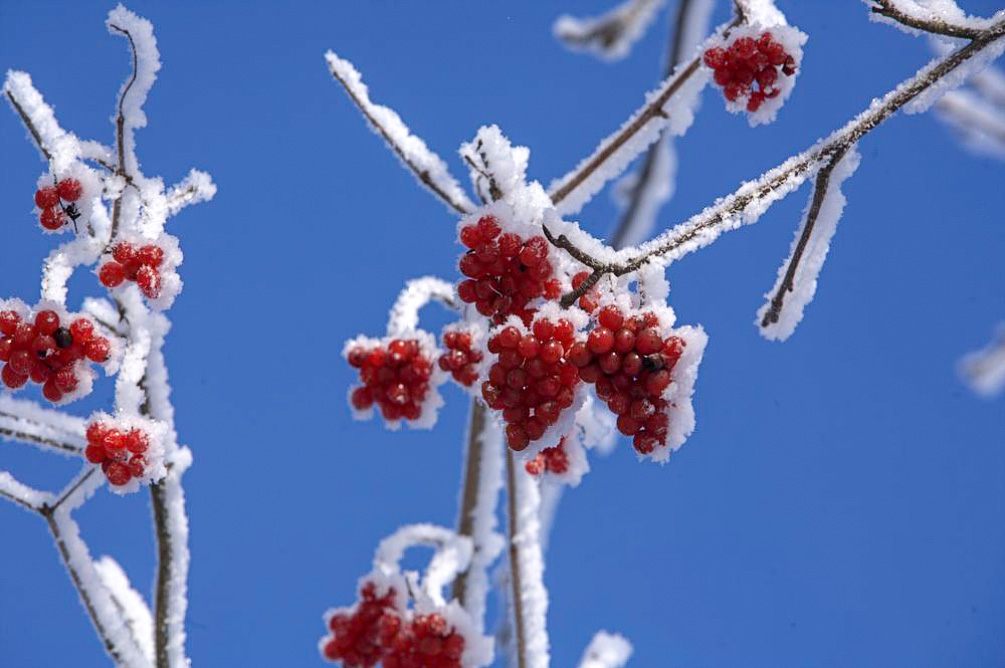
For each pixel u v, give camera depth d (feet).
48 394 4.09
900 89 4.04
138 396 4.21
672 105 4.41
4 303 4.09
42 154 4.18
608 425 4.38
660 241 4.00
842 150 4.04
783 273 4.17
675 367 3.93
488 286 4.04
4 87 4.18
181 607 4.41
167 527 4.40
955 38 4.05
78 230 4.16
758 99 4.15
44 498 4.36
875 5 4.04
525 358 3.94
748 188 4.03
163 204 4.19
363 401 4.43
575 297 3.99
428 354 4.39
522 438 3.95
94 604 4.38
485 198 4.33
